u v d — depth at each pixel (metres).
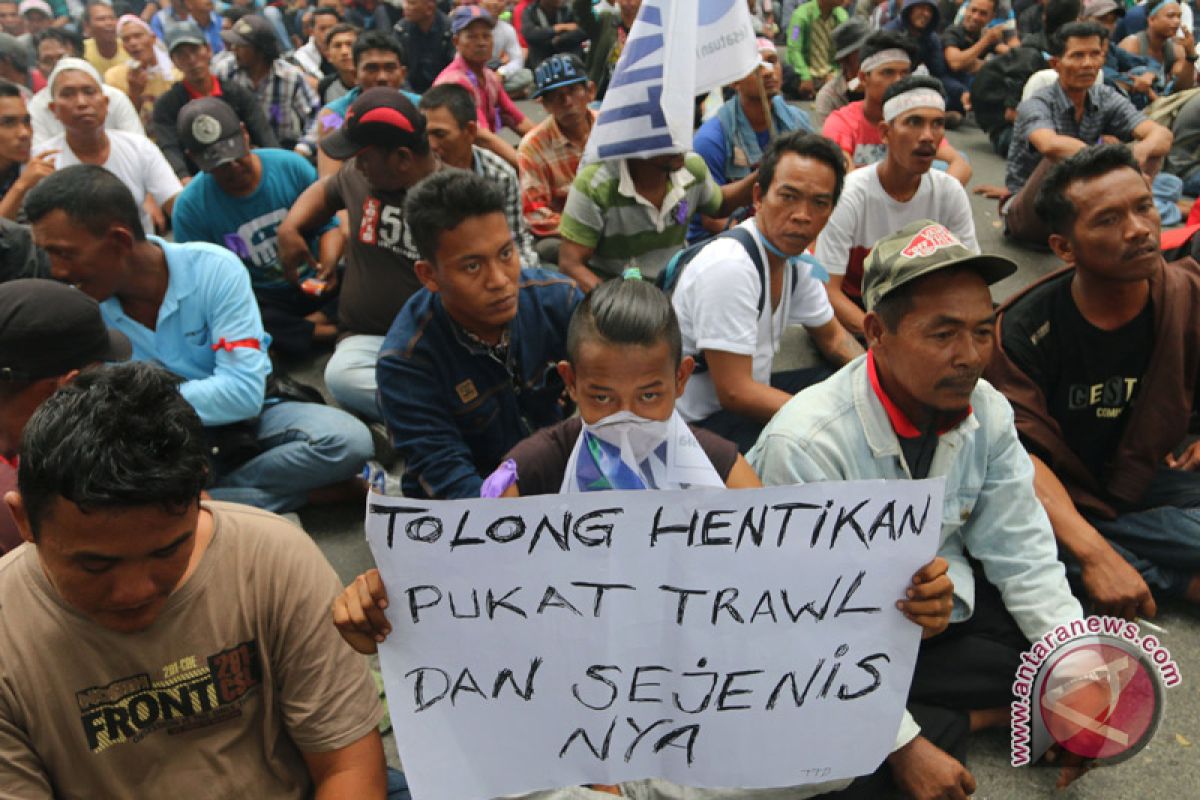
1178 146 6.08
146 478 1.25
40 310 1.96
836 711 1.65
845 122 5.18
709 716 1.63
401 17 10.12
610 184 3.78
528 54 10.15
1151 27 8.10
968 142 7.86
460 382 2.58
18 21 9.91
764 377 3.09
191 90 6.01
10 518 1.83
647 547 1.51
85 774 1.53
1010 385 2.71
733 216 4.62
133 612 1.42
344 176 3.72
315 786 1.69
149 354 2.98
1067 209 2.54
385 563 1.47
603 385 1.66
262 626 1.58
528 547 1.49
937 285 1.88
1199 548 2.61
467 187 2.32
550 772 1.65
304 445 3.12
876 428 2.07
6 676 1.45
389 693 1.55
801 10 9.15
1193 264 2.71
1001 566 2.16
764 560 1.53
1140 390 2.67
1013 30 9.28
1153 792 2.19
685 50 3.46
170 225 5.07
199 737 1.58
